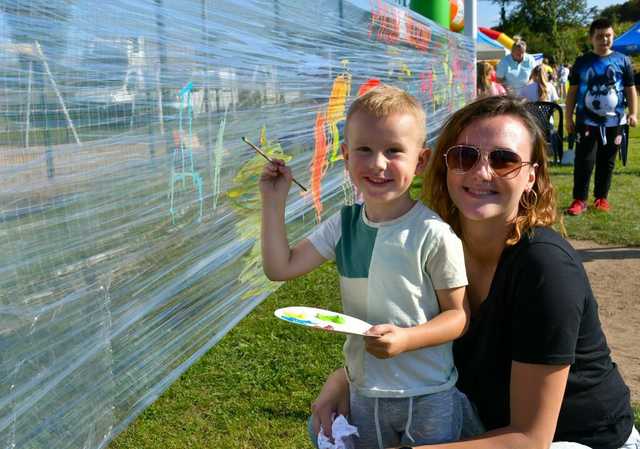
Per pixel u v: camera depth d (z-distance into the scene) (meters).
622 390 1.84
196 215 2.82
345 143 1.87
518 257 1.72
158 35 2.45
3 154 1.71
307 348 3.63
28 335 1.78
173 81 2.57
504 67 12.12
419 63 7.56
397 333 1.66
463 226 1.91
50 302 1.87
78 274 2.00
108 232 2.16
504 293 1.74
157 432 2.83
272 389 3.21
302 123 4.17
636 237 6.17
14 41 1.73
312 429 1.99
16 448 1.72
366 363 1.86
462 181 1.79
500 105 1.81
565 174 9.47
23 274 1.76
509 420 1.84
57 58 1.90
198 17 2.78
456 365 1.95
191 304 2.80
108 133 2.15
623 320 4.24
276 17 3.70
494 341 1.79
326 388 2.04
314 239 1.98
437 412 1.82
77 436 1.98
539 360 1.64
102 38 2.11
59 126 1.91
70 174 1.96
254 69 3.39
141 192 2.36
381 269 1.80
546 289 1.64
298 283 4.70
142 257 2.38
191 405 3.05
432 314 1.81
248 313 3.84
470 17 11.42
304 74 4.17
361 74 5.44
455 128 1.87
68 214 1.95
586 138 6.93
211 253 2.99
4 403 1.68
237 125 3.21
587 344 1.75
